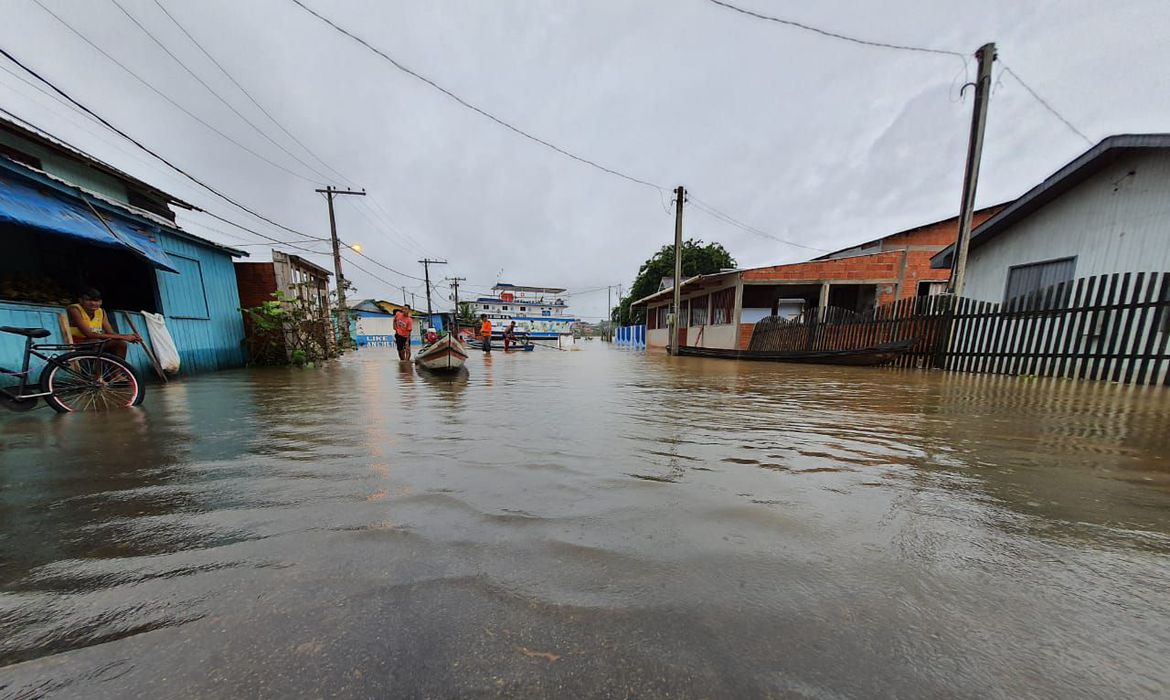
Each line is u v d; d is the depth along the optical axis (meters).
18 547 1.51
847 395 5.36
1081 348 6.31
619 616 1.14
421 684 0.92
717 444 2.99
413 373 8.58
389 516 1.76
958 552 1.49
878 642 1.05
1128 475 2.31
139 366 6.60
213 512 1.81
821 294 13.52
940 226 16.64
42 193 5.27
